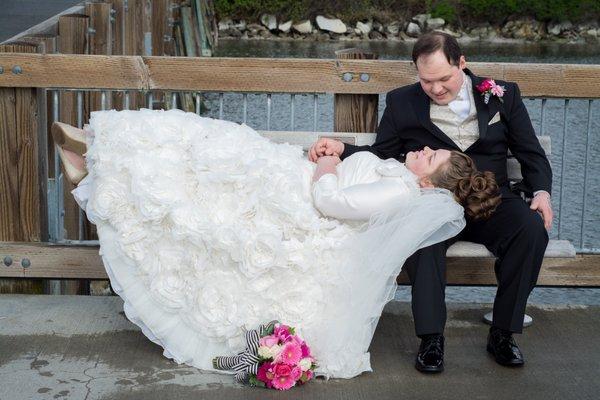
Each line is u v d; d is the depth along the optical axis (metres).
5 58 4.63
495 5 26.81
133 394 3.58
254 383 3.61
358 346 3.70
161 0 11.64
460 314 4.50
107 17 7.54
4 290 4.85
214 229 3.69
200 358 3.80
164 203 3.75
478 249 4.00
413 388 3.67
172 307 3.79
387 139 4.29
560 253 4.07
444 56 3.99
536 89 4.59
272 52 22.88
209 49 19.89
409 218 3.69
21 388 3.61
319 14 26.31
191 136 3.96
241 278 3.70
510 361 3.86
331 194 3.75
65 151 4.16
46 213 4.83
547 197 4.07
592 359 3.99
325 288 3.71
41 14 11.03
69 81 4.65
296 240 3.70
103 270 4.75
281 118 11.18
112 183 3.87
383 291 3.70
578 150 10.34
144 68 4.62
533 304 4.67
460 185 3.82
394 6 26.72
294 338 3.61
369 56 4.79
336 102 4.68
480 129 4.12
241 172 3.79
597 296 7.04
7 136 4.75
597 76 4.57
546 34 27.23
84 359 3.89
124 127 3.94
